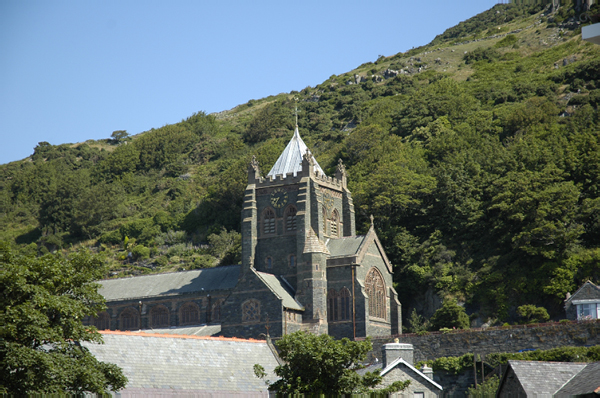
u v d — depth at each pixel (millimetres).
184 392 53719
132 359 55469
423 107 190250
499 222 118938
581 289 93438
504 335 83562
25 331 43906
